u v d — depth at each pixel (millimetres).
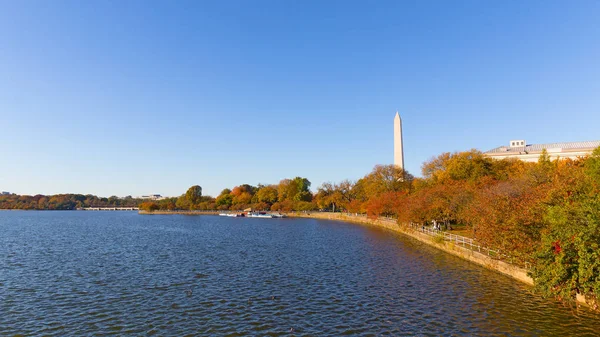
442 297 35094
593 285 25750
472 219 53938
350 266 50781
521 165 92625
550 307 31453
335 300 34562
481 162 94250
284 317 30031
